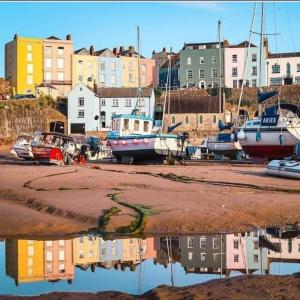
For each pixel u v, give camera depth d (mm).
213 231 12062
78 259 9648
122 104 76938
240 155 46625
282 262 9375
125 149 36500
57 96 83438
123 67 94188
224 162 39938
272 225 12844
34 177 22547
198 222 12617
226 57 86625
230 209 14094
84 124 76062
